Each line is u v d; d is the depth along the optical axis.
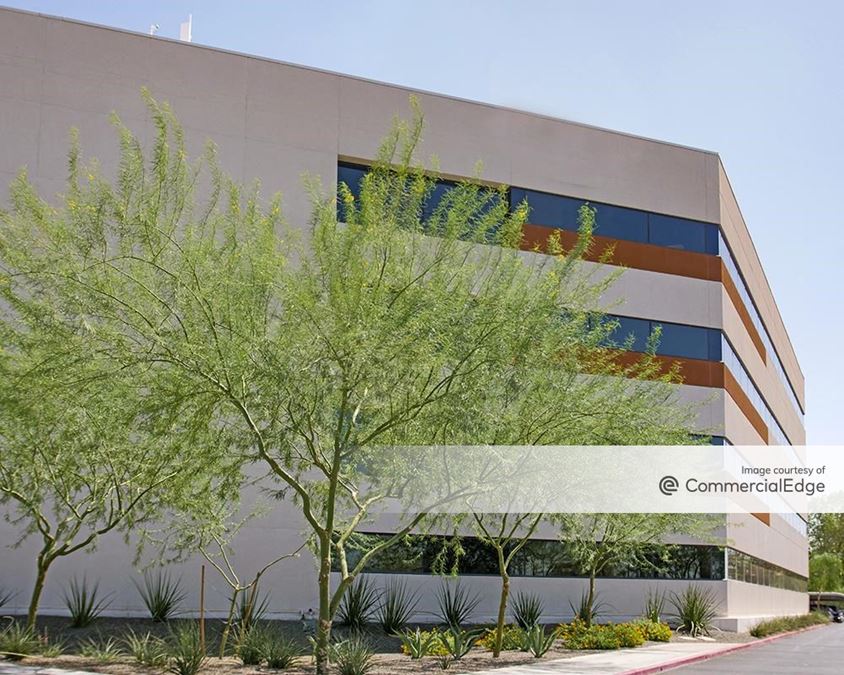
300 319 14.91
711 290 38.44
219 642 21.69
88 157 27.36
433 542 29.27
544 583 32.50
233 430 16.55
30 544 25.44
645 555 34.94
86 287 14.31
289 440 16.19
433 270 15.91
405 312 14.91
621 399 20.84
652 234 37.47
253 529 27.19
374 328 14.70
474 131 33.69
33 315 14.91
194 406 15.71
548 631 29.59
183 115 28.62
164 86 28.56
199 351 14.65
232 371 14.97
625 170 37.00
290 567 27.44
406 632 26.81
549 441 19.16
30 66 27.30
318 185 17.50
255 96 29.61
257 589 26.33
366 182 15.80
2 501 19.86
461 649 21.55
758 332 51.50
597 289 19.22
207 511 18.72
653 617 32.50
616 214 36.75
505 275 17.03
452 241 16.02
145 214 14.87
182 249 15.08
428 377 15.79
